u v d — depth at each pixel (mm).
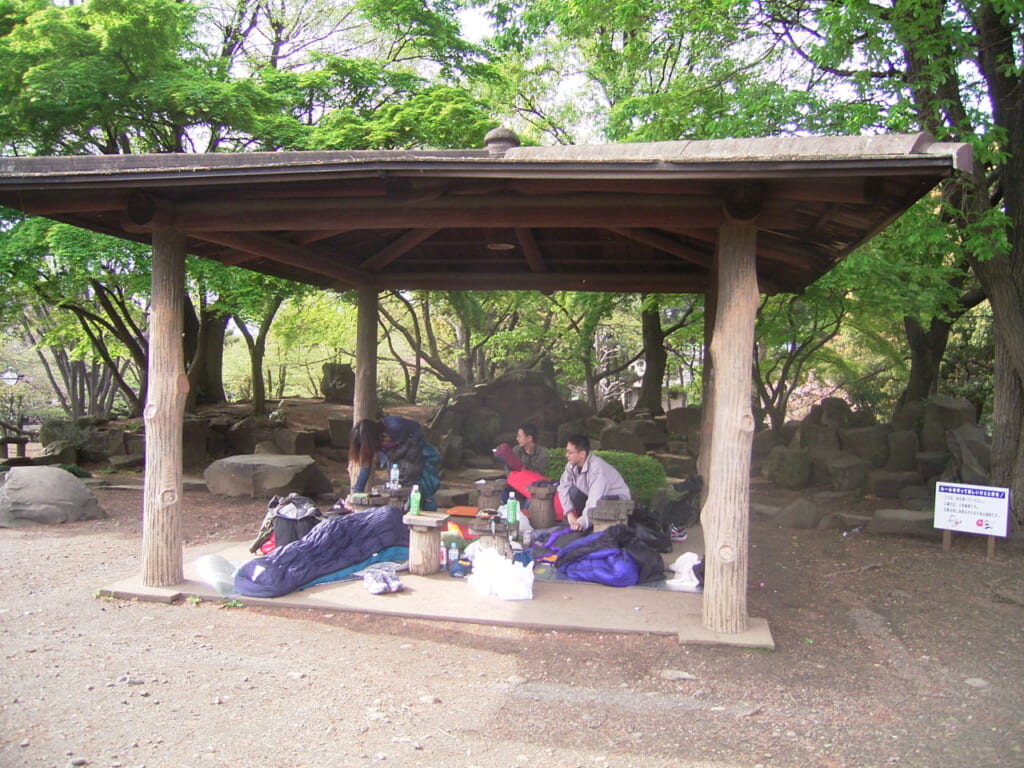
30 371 30375
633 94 13547
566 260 9148
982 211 8305
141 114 12195
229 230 5938
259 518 9414
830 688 4531
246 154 4953
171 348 5980
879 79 9102
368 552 6465
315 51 14031
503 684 4438
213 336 17719
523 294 17594
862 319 12961
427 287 9633
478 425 14531
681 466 12758
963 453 10219
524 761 3551
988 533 8078
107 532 8656
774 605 6246
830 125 8852
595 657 4867
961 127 8211
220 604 5770
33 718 3840
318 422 16094
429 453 7637
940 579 7301
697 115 10609
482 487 7719
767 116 9086
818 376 16922
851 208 5094
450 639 5137
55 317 19500
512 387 15312
